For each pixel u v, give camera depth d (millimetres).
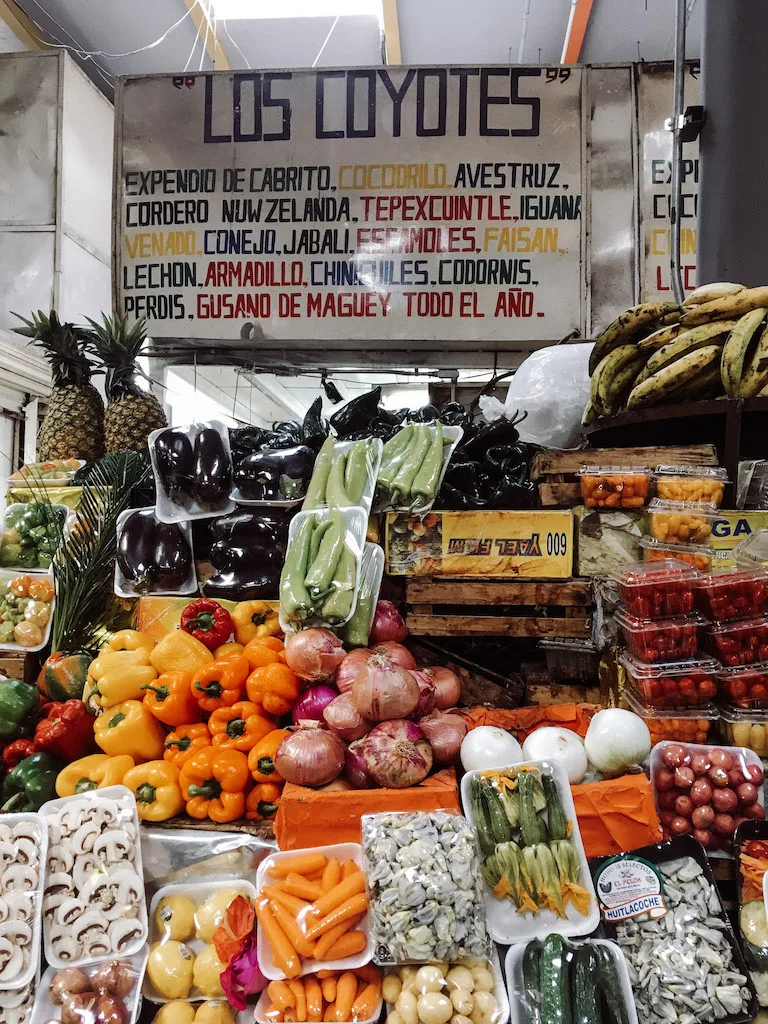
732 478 2318
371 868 1608
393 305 4000
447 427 2627
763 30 2982
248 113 4043
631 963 1627
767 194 3014
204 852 1903
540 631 2291
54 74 4828
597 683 2307
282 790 1904
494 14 4801
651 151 3959
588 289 3955
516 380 3434
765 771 1956
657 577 2010
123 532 2482
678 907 1692
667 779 1897
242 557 2371
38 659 2584
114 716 2115
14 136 4828
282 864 1723
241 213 4043
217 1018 1639
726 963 1613
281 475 2412
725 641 2012
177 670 2148
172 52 5250
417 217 3992
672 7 4629
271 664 2100
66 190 4883
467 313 3982
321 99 4016
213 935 1710
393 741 1828
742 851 1785
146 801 1947
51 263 4801
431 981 1526
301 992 1550
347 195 4008
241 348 4219
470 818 1766
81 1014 1625
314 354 4328
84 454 3297
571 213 3965
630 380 2811
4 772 2141
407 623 2336
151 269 4074
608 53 5129
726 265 3080
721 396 2604
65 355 3299
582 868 1726
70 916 1752
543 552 2289
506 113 3977
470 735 1951
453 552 2311
